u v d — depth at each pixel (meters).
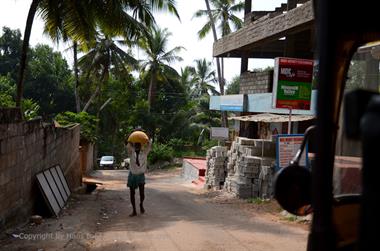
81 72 34.47
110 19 15.09
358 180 2.45
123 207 11.60
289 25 13.34
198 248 6.68
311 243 2.10
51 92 45.38
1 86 34.91
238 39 18.30
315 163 2.06
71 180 16.69
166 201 13.15
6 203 7.35
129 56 33.75
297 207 2.52
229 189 15.05
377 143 1.43
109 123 42.78
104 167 39.19
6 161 7.34
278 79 11.45
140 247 6.75
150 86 42.06
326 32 2.03
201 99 43.06
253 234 7.72
